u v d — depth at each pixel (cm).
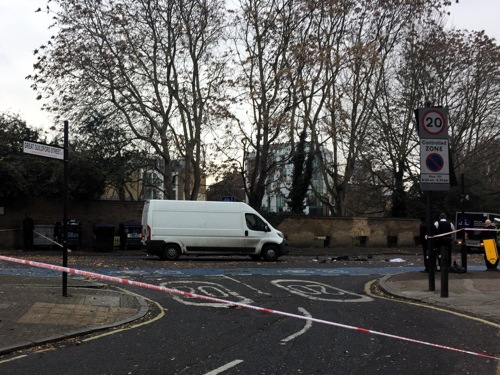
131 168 2938
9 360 596
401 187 3347
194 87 2612
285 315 895
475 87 3092
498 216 2650
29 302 915
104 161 2750
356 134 3164
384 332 759
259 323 823
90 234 2598
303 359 605
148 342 692
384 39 2841
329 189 3403
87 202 2600
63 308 883
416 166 3331
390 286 1241
